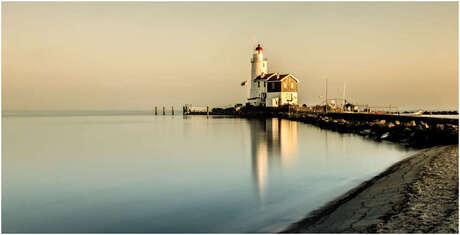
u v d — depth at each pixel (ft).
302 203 43.62
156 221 39.65
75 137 144.36
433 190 40.83
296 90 294.46
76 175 65.46
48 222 40.37
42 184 58.39
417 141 94.02
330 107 270.05
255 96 310.04
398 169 57.11
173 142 122.52
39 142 124.57
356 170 63.52
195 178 61.11
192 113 440.45
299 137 131.95
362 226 32.27
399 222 32.07
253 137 136.67
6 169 72.02
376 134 118.62
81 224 39.52
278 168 68.80
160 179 60.80
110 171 68.85
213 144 114.73
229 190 52.06
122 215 42.01
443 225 30.48
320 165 70.54
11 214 43.27
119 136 148.25
